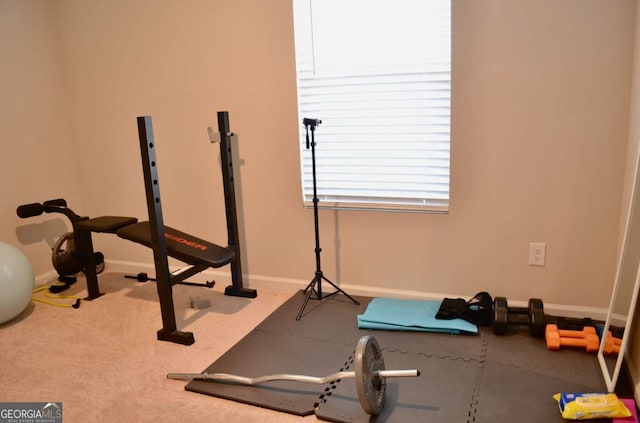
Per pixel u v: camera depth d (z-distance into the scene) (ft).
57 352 8.02
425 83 8.59
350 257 9.71
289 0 9.02
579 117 7.75
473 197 8.61
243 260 10.59
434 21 8.33
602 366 6.81
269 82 9.50
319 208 9.72
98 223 9.51
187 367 7.47
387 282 9.57
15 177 10.49
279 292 10.27
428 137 8.77
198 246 8.74
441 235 8.98
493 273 8.82
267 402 6.46
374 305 9.04
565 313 8.45
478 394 6.44
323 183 9.62
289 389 6.73
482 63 8.05
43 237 11.12
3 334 8.68
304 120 8.26
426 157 8.86
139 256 11.67
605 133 7.68
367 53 8.83
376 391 5.99
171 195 10.89
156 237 8.06
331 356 7.57
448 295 9.20
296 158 9.64
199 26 9.78
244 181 10.16
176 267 11.43
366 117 9.07
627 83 7.41
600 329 7.70
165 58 10.22
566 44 7.58
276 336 8.27
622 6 7.22
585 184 7.94
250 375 7.14
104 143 11.30
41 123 10.93
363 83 8.96
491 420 5.93
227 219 9.78
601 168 7.80
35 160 10.85
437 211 8.94
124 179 11.32
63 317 9.36
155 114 10.60
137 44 10.38
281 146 9.71
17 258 9.11
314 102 9.36
